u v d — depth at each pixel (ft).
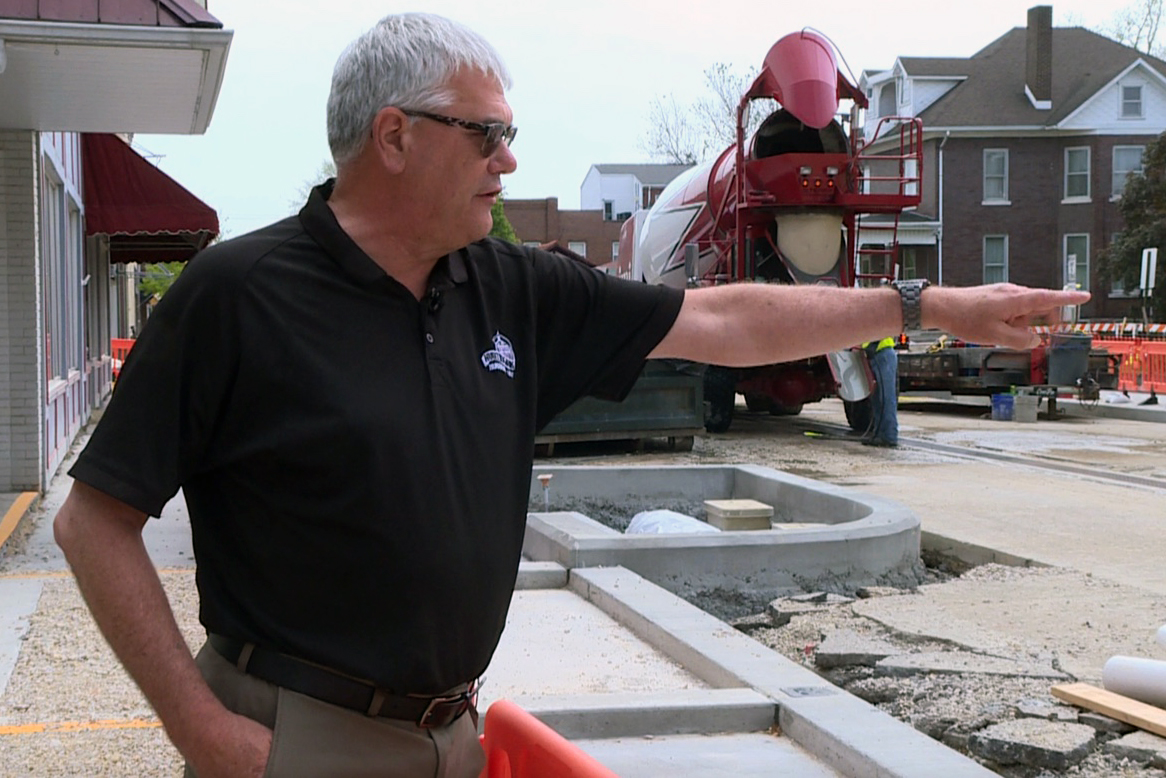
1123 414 69.97
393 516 6.35
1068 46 140.05
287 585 6.43
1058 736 14.90
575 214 231.30
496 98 6.73
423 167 6.62
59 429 41.29
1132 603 22.76
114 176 50.67
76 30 22.81
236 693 6.51
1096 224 129.59
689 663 18.06
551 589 23.71
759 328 7.87
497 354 7.07
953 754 13.70
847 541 25.09
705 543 24.30
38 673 17.39
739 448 51.98
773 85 50.70
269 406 6.37
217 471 6.58
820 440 55.72
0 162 32.42
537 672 17.83
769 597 23.86
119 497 6.21
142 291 135.03
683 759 14.52
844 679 18.47
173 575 23.98
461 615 6.62
